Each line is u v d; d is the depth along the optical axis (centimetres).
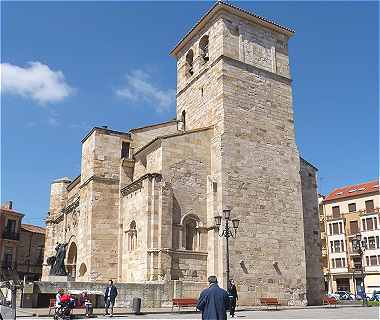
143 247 3706
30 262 8100
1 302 2598
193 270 3712
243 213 3884
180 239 3734
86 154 4725
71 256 5091
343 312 3189
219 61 4253
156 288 3425
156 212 3706
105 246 4278
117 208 4431
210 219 3844
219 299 1364
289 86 4581
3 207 8188
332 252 8750
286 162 4297
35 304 3164
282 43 4709
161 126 4869
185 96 4825
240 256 3756
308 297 4369
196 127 4497
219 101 4144
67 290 3206
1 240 7594
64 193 6169
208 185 3959
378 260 8025
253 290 3747
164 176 3800
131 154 4622
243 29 4466
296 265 4047
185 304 3238
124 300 3309
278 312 3188
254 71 4378
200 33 4725
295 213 4194
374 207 8394
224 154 3938
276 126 4350
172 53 5181
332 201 9088
